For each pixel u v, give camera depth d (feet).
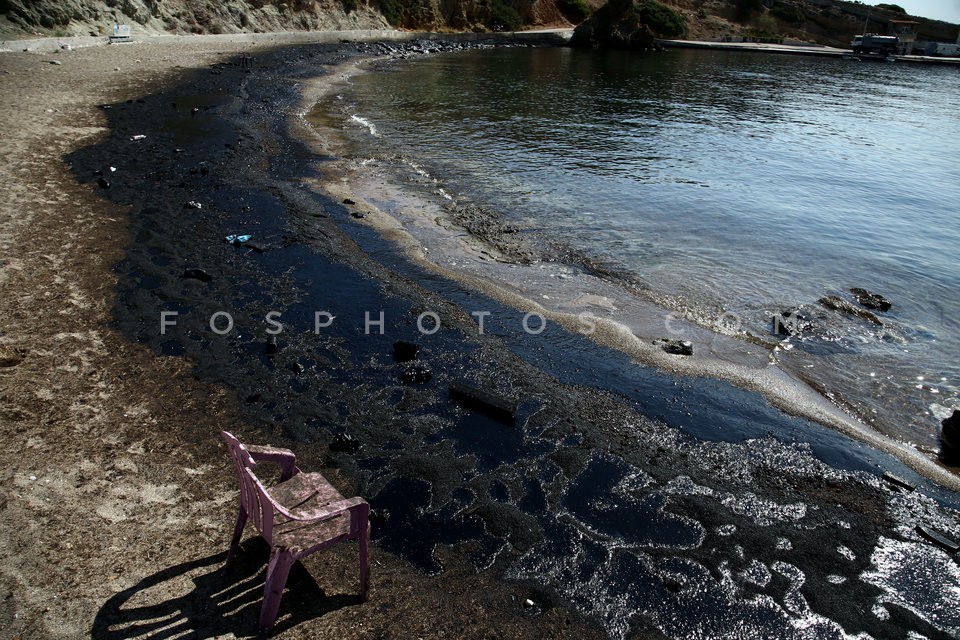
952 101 134.72
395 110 93.97
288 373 25.94
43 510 17.31
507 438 23.08
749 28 286.25
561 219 50.08
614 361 29.76
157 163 53.93
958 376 30.53
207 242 38.83
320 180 55.21
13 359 24.13
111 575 15.48
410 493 20.03
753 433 25.00
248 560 16.30
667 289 38.45
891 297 39.09
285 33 165.27
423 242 43.57
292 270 36.27
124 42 123.34
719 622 16.38
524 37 231.50
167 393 23.72
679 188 60.54
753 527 19.80
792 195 60.39
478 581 16.96
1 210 39.34
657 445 23.70
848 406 27.89
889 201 59.88
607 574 17.54
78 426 21.16
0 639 13.50
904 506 21.38
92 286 31.42
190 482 19.16
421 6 222.28
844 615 16.85
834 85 156.76
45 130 59.67
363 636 14.73
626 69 168.45
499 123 88.79
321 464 20.93
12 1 107.86
